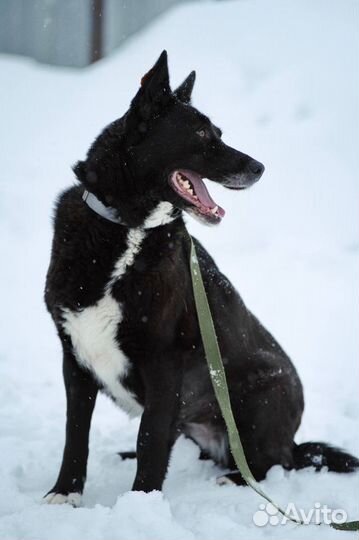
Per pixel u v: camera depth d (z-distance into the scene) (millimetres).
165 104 4695
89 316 4523
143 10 27109
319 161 13477
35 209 12492
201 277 4855
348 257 11070
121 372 4691
